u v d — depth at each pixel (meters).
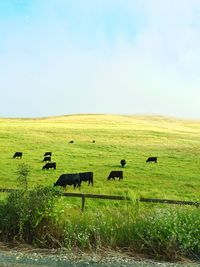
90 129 88.50
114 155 58.44
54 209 10.44
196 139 82.81
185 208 11.23
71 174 36.62
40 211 10.30
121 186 37.44
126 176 42.69
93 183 39.19
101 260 9.19
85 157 55.91
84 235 9.99
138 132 87.44
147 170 46.38
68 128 88.56
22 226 10.27
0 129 81.69
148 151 63.06
